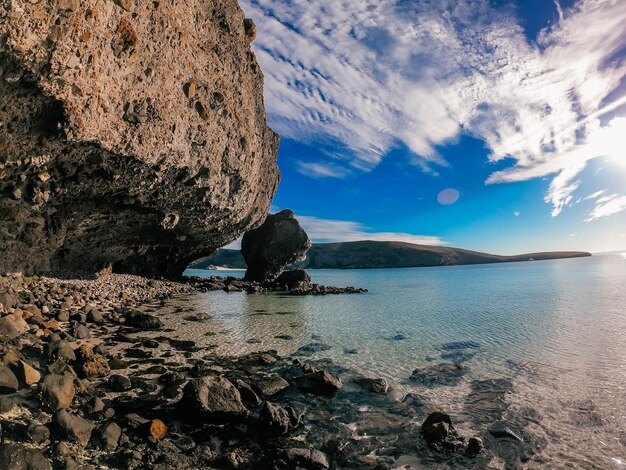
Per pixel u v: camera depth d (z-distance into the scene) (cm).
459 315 2659
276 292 4431
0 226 1877
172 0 1791
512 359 1512
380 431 905
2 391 846
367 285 6088
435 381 1255
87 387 1009
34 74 1155
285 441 846
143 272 4650
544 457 799
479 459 792
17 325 1326
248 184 2861
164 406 962
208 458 755
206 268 17650
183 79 1925
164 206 2334
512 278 7219
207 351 1562
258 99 2944
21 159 1412
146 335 1789
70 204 2156
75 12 1173
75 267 3194
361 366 1423
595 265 12606
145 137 1719
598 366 1398
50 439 714
